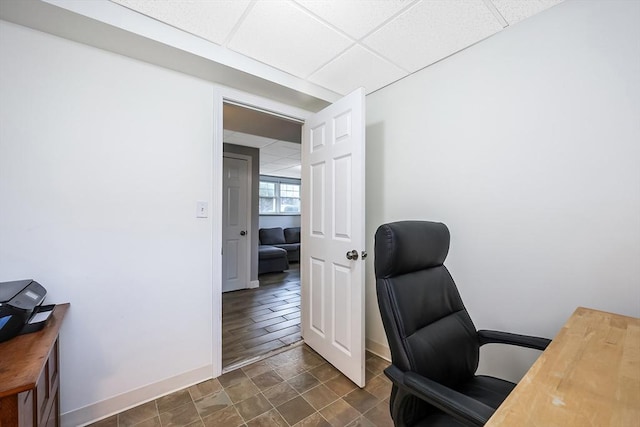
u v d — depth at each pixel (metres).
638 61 1.11
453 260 1.70
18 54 1.27
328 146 1.97
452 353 1.07
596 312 1.12
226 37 1.52
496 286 1.52
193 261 1.75
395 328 0.96
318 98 2.10
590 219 1.22
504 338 1.14
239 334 2.50
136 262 1.56
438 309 1.13
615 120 1.16
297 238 6.88
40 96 1.32
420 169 1.88
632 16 1.12
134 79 1.55
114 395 1.49
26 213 1.29
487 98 1.55
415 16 1.36
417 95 1.90
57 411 1.25
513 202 1.45
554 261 1.32
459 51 1.67
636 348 0.82
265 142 3.91
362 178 1.69
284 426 1.40
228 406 1.54
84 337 1.42
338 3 1.28
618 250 1.16
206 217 1.79
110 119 1.48
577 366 0.73
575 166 1.26
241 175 4.08
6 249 1.25
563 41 1.29
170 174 1.67
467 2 1.28
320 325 2.08
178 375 1.69
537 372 0.71
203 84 1.79
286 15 1.35
